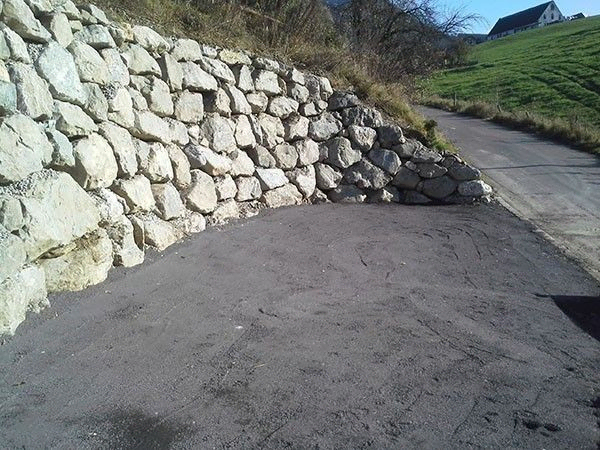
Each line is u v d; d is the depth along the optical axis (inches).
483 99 1253.1
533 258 297.7
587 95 1146.0
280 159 381.1
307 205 395.5
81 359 154.9
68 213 187.6
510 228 358.3
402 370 160.9
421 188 434.6
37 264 177.2
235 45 377.4
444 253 296.4
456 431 132.1
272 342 175.5
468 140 737.0
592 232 357.1
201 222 290.7
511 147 690.8
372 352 171.5
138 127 249.9
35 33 191.2
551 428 134.9
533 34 2337.6
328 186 416.5
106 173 218.1
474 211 403.5
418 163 434.0
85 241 199.5
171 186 272.4
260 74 371.6
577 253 313.4
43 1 203.2
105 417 131.5
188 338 174.4
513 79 1418.6
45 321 169.2
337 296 220.7
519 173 535.5
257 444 124.9
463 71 1704.0
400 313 205.6
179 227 271.6
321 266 258.4
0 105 165.3
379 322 195.5
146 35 273.7
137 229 235.5
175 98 291.6
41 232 169.9
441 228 349.7
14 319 158.7
